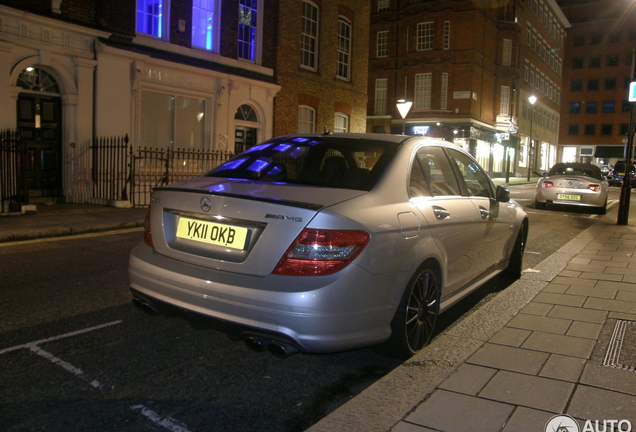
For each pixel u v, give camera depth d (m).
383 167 3.65
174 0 14.02
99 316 4.43
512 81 39.97
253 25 16.69
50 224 8.91
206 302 3.10
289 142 4.23
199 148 14.99
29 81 11.41
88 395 3.03
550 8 52.44
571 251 7.69
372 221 3.13
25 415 2.78
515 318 4.26
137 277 3.48
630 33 63.59
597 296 5.00
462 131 35.34
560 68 60.59
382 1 37.62
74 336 3.95
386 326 3.30
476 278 4.83
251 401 3.05
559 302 4.77
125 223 9.52
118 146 11.77
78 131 12.03
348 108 21.05
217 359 3.64
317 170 3.74
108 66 12.40
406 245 3.35
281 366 3.57
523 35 43.47
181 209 3.39
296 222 2.94
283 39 17.52
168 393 3.09
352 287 2.95
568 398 2.81
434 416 2.62
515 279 6.14
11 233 7.88
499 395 2.84
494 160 41.34
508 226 5.43
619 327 4.04
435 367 3.34
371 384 3.29
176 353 3.70
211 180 3.70
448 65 35.25
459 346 3.70
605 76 65.56
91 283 5.50
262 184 3.45
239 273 3.05
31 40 10.96
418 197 3.77
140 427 2.69
